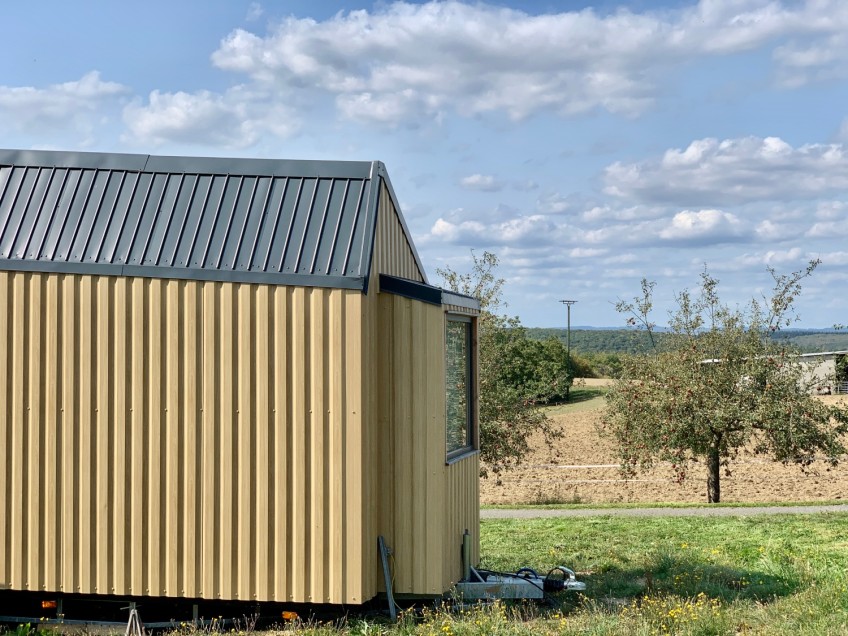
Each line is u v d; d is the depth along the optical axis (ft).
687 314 77.66
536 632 27.14
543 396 89.30
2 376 29.73
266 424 28.48
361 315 28.32
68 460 29.32
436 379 30.17
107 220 30.37
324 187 30.48
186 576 28.68
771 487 93.56
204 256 29.25
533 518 59.11
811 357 83.61
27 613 30.78
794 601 30.04
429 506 30.12
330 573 28.17
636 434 76.13
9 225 30.66
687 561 37.88
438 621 28.25
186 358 28.86
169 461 28.89
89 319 29.32
